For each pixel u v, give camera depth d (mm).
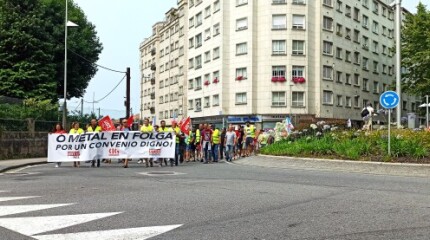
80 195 8906
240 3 51344
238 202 8031
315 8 51281
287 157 18344
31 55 35625
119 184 10945
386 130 19188
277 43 49438
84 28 48562
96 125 19047
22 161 20516
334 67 53312
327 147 18328
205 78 57062
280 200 8273
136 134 18547
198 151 23750
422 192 9367
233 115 51406
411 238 5395
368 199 8391
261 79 49719
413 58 40656
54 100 35750
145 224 6168
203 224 6176
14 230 5797
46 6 41594
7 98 28906
